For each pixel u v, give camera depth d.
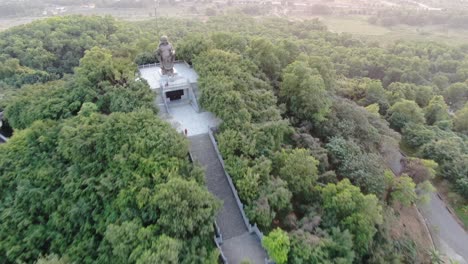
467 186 43.16
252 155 31.50
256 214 26.77
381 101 58.34
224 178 32.28
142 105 36.28
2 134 47.44
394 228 35.22
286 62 50.84
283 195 27.42
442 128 56.41
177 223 23.77
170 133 31.42
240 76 40.81
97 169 30.91
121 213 26.88
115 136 31.41
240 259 25.89
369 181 33.50
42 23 94.19
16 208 30.17
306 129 40.00
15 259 27.80
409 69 75.81
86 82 40.53
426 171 41.62
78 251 26.86
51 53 82.75
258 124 34.44
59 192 30.59
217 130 36.94
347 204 27.77
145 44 60.00
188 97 44.66
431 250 35.91
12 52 80.31
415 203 41.91
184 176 28.61
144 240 23.20
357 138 41.28
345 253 25.44
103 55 46.12
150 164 28.28
